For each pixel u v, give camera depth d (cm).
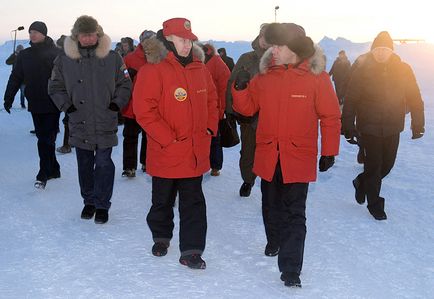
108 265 427
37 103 633
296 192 396
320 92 391
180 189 428
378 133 545
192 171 418
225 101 568
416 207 602
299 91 390
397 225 539
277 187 416
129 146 712
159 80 407
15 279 399
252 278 406
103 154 529
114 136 533
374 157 551
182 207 427
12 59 1552
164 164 419
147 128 409
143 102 405
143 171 746
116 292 378
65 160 823
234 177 739
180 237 426
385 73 543
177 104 409
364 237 502
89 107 520
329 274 417
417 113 562
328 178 737
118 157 856
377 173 554
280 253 393
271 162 400
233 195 645
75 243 475
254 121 443
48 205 591
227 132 568
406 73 550
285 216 399
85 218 544
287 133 393
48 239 485
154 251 446
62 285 389
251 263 436
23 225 524
